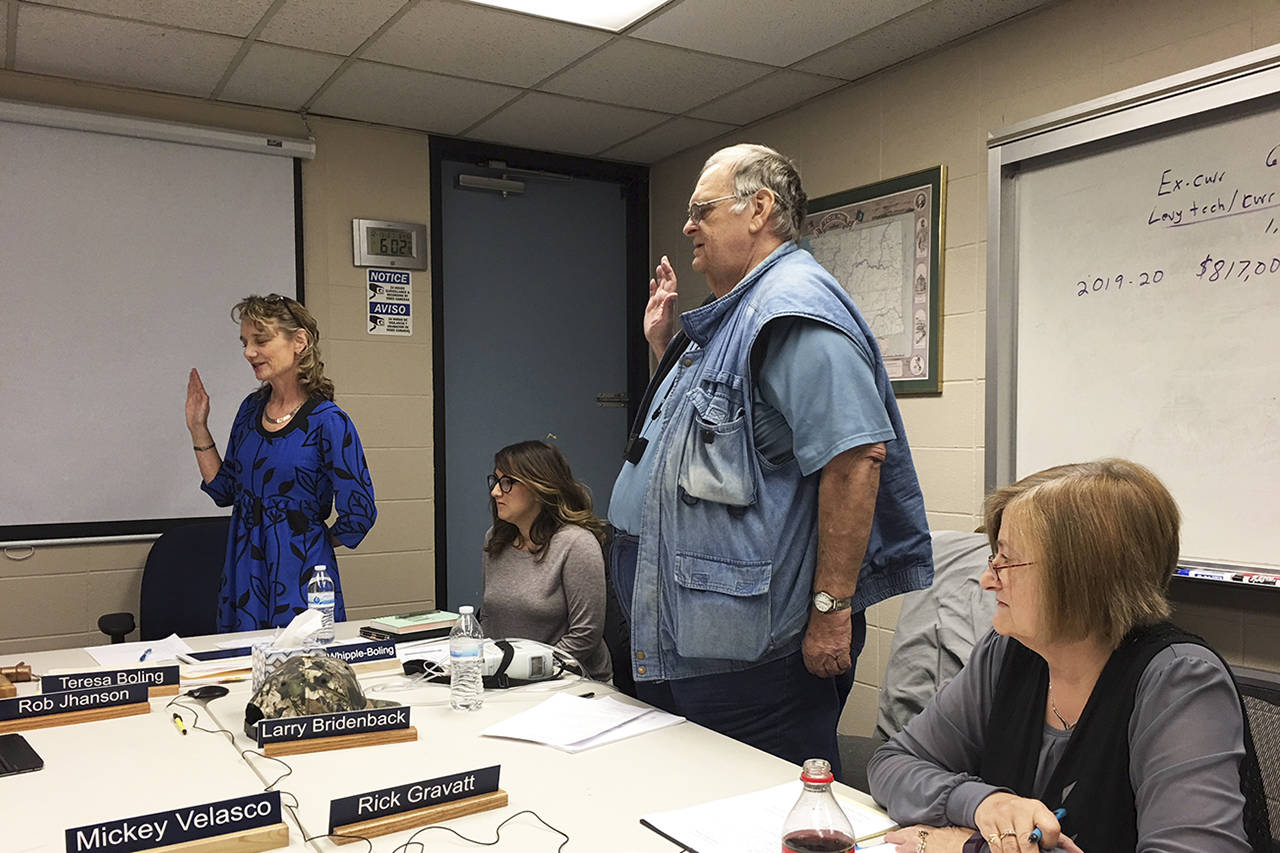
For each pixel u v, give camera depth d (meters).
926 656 2.30
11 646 3.33
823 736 1.77
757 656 1.65
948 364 3.20
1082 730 1.15
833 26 3.01
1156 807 1.04
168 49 3.14
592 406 4.59
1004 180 2.95
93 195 3.44
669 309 2.21
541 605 2.47
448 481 4.21
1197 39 2.50
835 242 3.61
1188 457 2.51
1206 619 2.49
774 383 1.68
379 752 1.51
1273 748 1.32
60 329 3.39
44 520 3.37
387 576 3.99
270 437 2.56
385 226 3.96
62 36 3.02
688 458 1.69
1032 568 1.14
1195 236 2.48
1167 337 2.55
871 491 1.63
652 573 1.73
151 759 1.47
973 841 1.12
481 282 4.29
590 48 3.18
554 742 1.54
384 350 3.98
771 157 1.85
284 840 1.15
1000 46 3.00
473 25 2.98
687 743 1.56
